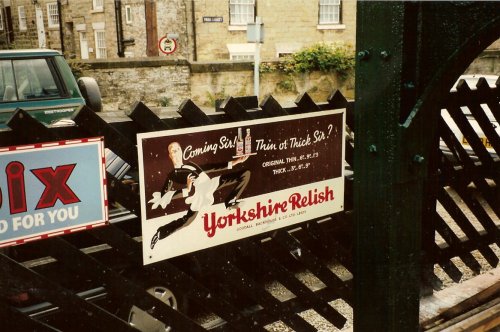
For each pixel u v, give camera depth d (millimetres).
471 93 3676
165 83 13875
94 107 7109
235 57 17141
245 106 2805
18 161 2150
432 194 3662
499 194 4043
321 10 17766
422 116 2188
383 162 2230
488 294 3789
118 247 2455
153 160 2455
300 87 15117
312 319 3971
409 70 2133
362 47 2229
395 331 2402
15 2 22656
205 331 2832
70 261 2342
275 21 17344
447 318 3559
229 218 2754
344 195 3273
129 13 17453
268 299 3033
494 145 3906
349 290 3387
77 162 2287
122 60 13414
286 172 2908
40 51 6586
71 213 2305
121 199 2445
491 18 1982
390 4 2088
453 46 2047
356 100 2305
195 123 2555
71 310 2367
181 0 16391
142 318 3279
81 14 19281
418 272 2439
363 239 2398
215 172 2656
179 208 2578
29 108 6398
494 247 5324
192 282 2730
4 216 2152
